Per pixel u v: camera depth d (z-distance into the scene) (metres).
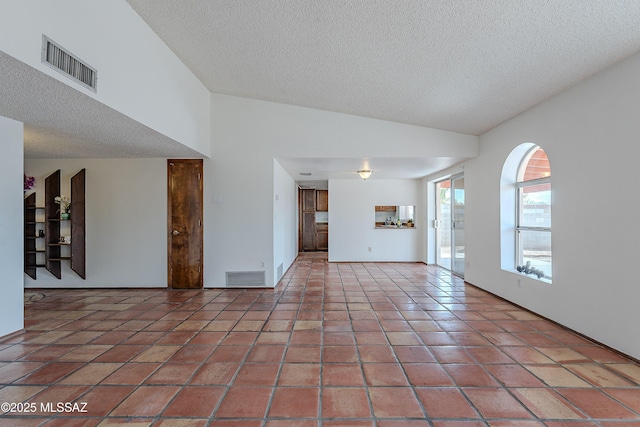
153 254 5.23
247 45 3.43
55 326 3.46
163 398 2.10
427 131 5.01
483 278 4.97
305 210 10.46
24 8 1.93
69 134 3.62
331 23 2.79
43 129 3.43
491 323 3.49
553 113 3.40
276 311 3.97
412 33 2.74
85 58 2.43
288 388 2.22
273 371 2.45
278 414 1.93
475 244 5.20
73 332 3.28
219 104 5.16
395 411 1.96
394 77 3.61
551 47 2.60
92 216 5.23
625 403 2.02
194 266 5.22
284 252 6.45
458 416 1.91
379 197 8.12
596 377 2.33
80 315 3.84
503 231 4.44
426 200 7.74
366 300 4.46
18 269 3.27
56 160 5.24
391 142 5.02
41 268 5.24
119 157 5.15
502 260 4.46
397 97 4.13
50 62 2.11
